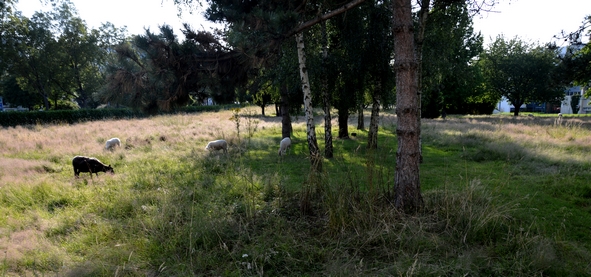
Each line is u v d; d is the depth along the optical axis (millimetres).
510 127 17203
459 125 19734
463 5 8289
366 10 9555
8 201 6133
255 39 4711
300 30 4992
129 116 32438
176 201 5680
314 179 5258
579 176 7023
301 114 17672
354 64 10141
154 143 14094
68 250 4102
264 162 9906
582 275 3193
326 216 4754
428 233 4035
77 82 43875
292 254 3748
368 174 4980
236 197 6129
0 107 42969
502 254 3613
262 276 3326
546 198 5605
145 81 5387
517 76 33688
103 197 6121
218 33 5789
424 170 8297
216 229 4293
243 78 6336
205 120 26953
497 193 5469
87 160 7910
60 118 29094
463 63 13383
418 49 8625
